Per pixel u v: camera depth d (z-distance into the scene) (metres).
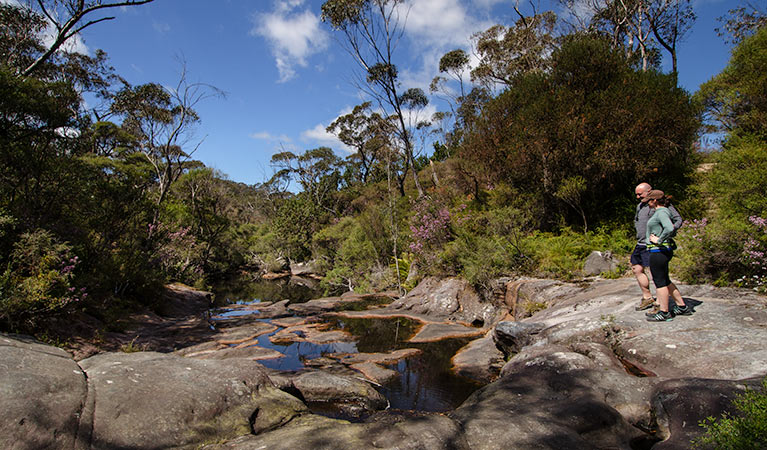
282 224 37.03
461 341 8.20
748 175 6.47
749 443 2.06
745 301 4.86
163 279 14.53
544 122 11.42
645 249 4.89
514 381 3.92
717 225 6.36
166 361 4.22
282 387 4.63
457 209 14.06
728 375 3.32
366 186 42.41
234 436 3.30
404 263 17.23
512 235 10.59
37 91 8.34
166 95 22.50
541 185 12.14
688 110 10.02
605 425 2.96
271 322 11.30
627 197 11.03
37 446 2.62
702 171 10.09
